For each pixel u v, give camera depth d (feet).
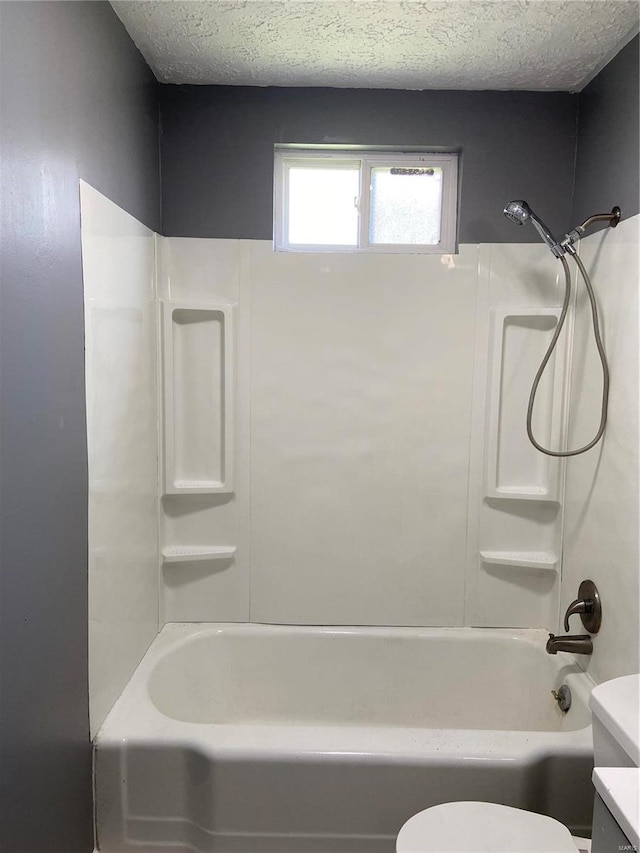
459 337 6.68
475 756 4.74
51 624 3.95
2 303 3.24
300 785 4.75
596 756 3.92
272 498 6.88
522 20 5.03
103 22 4.75
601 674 5.68
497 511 6.88
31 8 3.53
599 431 5.68
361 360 6.72
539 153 6.55
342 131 6.53
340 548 6.95
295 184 6.91
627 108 5.35
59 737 4.13
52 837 4.03
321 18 5.05
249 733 4.94
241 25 5.20
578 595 6.15
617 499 5.42
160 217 6.51
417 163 6.81
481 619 6.93
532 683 6.66
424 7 4.85
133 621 5.78
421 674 6.89
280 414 6.78
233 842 4.82
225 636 6.82
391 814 4.78
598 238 5.89
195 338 6.65
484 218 6.60
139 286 5.79
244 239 6.59
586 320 6.16
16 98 3.36
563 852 3.91
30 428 3.59
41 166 3.69
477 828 4.11
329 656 6.89
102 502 4.89
